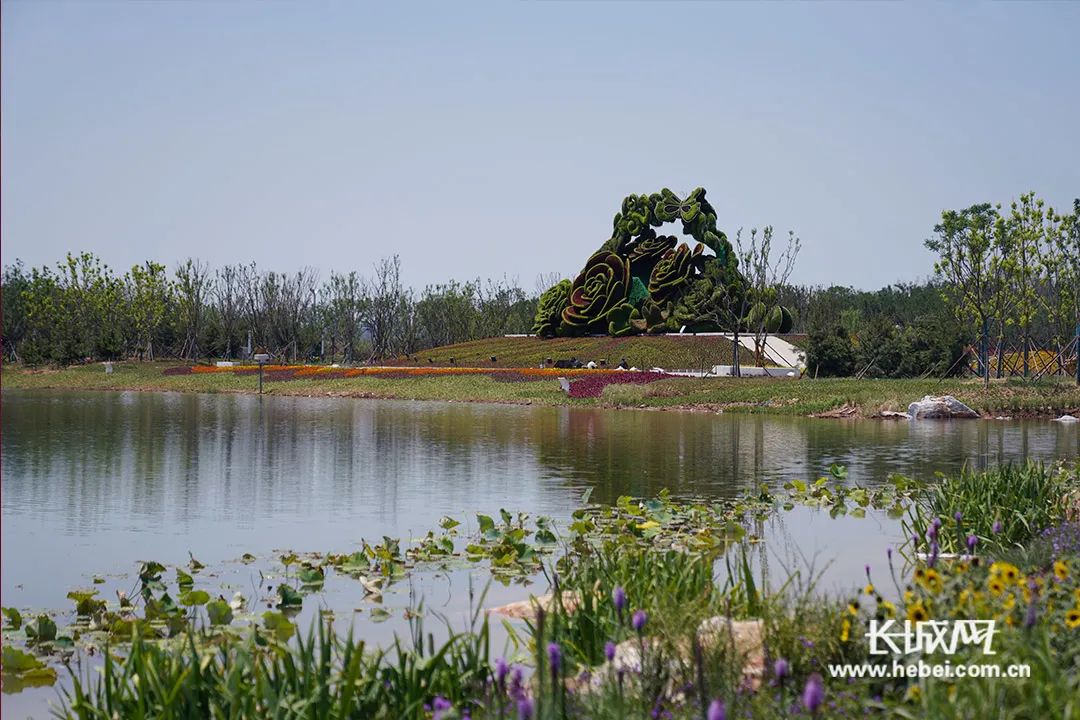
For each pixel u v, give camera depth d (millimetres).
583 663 8406
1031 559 10742
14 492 20953
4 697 9289
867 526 16812
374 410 47844
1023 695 5910
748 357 73500
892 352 63344
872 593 7758
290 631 10734
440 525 17344
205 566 14234
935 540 9273
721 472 24328
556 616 8656
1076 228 60750
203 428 36812
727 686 6660
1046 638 6324
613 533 16016
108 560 14727
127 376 78125
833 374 64375
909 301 110438
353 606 11977
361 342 134375
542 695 6391
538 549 15008
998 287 58844
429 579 13336
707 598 9375
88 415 43031
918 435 34688
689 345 76062
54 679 9773
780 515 17969
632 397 52062
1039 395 46562
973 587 7727
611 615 9016
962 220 59344
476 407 50938
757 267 73062
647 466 25453
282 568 14070
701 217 82250
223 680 7605
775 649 7391
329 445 30641
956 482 16234
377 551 14383
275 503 19641
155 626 11109
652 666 7105
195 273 112000
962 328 64000
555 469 24828
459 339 112062
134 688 7871
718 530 16328
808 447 30094
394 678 7590
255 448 29719
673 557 10930
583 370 65125
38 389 68812
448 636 10609
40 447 29781
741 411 47062
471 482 22562
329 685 7469
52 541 16062
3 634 11023
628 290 84812
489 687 7504
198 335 110125
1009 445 30828
